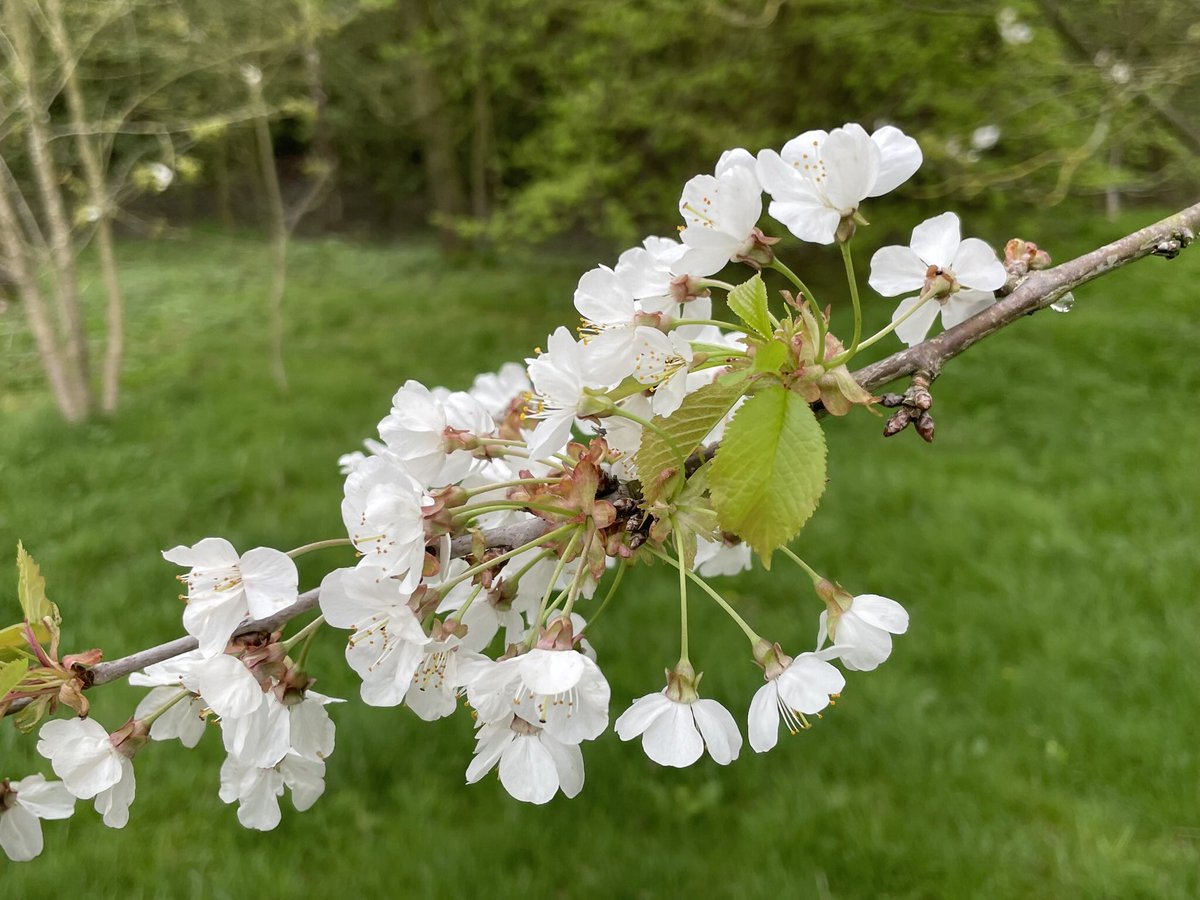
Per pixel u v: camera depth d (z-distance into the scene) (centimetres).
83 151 701
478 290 1155
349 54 1392
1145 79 477
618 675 402
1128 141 669
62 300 695
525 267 1333
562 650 116
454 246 1416
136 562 505
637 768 356
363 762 359
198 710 141
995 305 127
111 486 605
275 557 121
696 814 337
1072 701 365
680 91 913
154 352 903
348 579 115
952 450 622
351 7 1022
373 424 697
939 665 406
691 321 123
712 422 120
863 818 321
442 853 316
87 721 135
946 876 299
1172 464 566
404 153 1927
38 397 798
